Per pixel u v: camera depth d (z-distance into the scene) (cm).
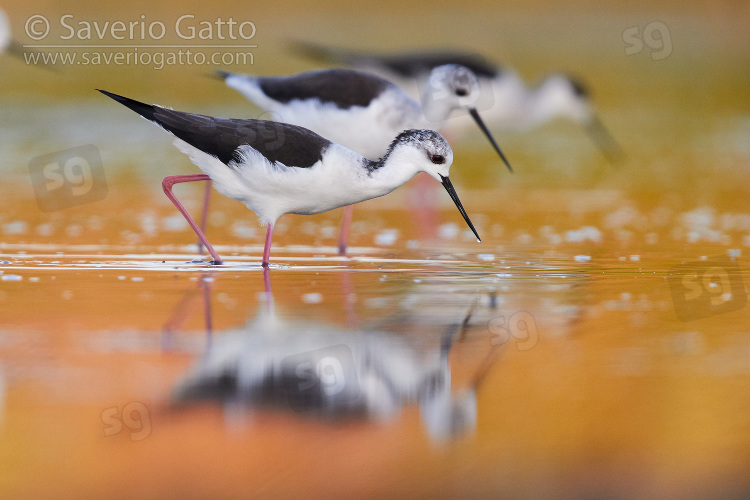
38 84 2888
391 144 1177
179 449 610
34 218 1530
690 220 1599
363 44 3669
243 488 559
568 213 1680
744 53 3838
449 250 1335
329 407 676
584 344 830
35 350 778
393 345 816
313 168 1133
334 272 1145
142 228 1473
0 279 1058
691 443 625
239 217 1611
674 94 3219
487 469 591
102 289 1011
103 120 2530
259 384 713
